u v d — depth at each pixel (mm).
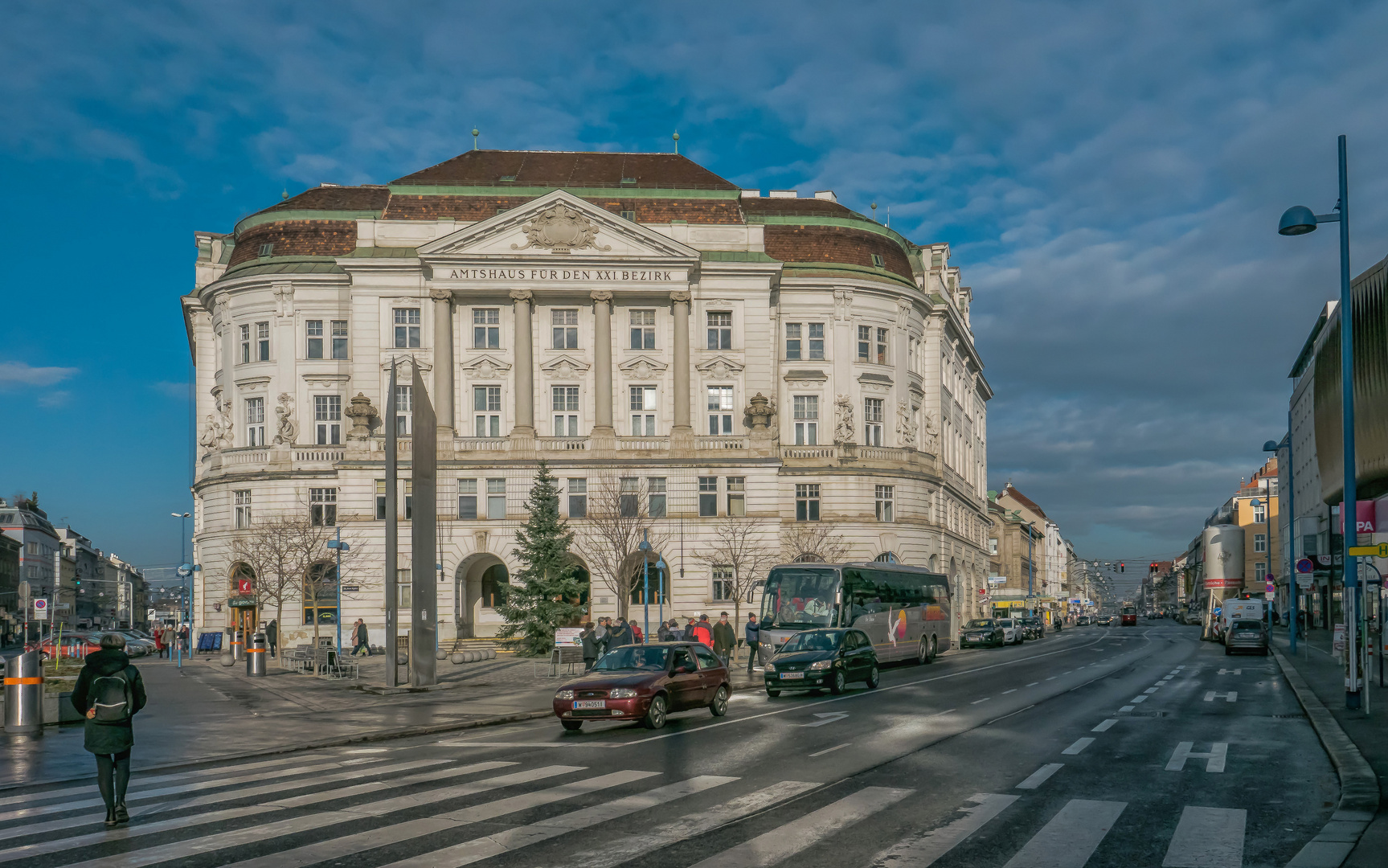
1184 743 17500
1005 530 153625
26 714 20234
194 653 62406
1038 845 10289
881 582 43656
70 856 10219
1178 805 12273
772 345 64562
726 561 59406
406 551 59625
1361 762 14672
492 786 13891
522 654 50625
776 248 68125
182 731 20750
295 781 14594
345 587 58781
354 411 59812
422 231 63156
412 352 61656
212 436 67750
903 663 46500
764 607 41312
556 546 51562
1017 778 14117
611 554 57906
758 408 61844
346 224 66250
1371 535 26062
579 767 15641
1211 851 10055
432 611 32062
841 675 29328
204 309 72312
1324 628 77625
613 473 60219
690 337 64188
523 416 61062
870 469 65250
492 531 59500
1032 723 20656
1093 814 11719
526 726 22672
